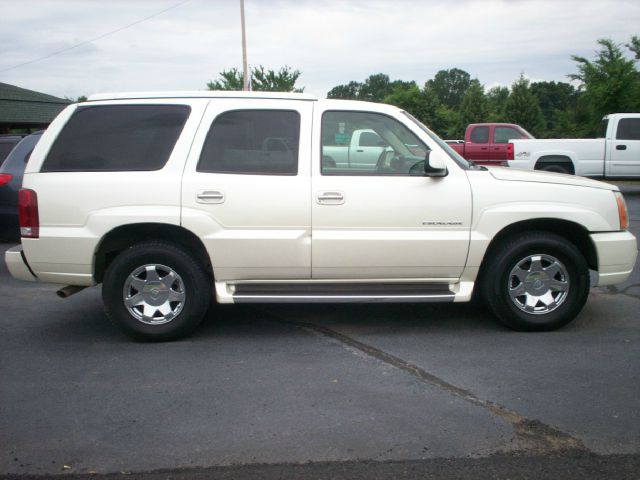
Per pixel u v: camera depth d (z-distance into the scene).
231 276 4.91
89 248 4.75
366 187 4.80
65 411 3.72
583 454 3.18
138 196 4.74
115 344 4.97
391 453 3.20
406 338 5.01
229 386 4.07
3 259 8.41
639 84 24.08
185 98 4.94
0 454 3.23
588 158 14.48
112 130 4.89
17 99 26.42
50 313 5.91
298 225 4.80
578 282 5.01
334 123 4.97
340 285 5.02
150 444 3.31
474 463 3.10
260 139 4.90
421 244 4.85
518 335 5.05
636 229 10.35
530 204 4.91
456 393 3.92
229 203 4.76
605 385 4.02
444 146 5.21
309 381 4.14
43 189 4.77
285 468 3.07
